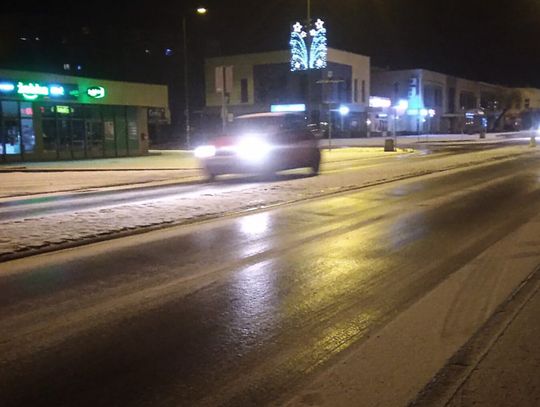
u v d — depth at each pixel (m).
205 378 4.26
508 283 6.55
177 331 5.22
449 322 5.34
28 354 4.71
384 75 82.19
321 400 3.89
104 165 26.88
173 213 11.46
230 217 11.20
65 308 5.86
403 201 13.29
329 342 4.94
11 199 15.05
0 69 27.36
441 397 3.88
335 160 28.16
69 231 9.63
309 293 6.32
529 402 3.79
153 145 54.72
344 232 9.66
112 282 6.77
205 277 6.96
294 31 56.91
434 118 85.19
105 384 4.17
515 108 101.94
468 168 22.48
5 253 8.05
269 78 61.94
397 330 5.17
